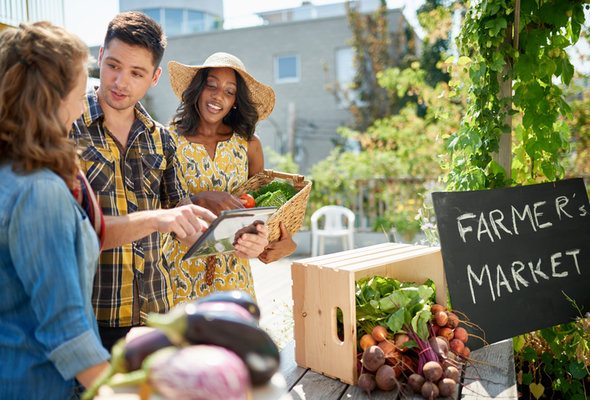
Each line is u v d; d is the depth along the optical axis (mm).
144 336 890
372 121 15016
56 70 1062
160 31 1709
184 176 2264
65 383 1101
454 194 2150
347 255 1978
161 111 17031
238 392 743
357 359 1769
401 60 14859
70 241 1038
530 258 2262
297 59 16156
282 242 2111
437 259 2086
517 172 2732
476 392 1676
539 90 2529
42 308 998
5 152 1062
